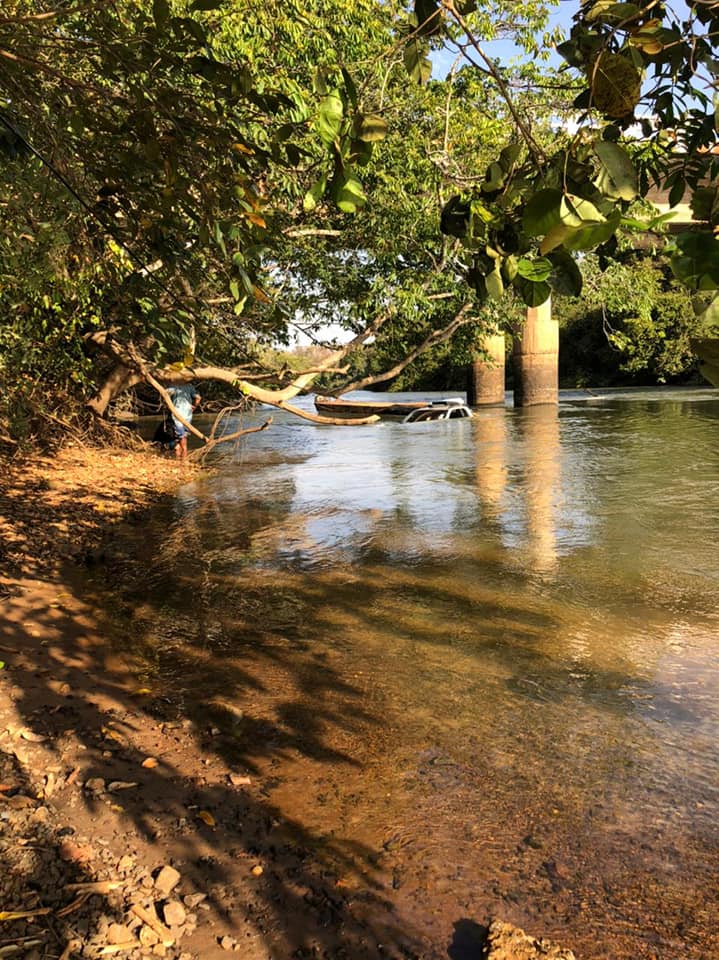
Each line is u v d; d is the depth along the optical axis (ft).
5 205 16.02
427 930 9.12
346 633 18.93
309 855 10.48
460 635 18.65
